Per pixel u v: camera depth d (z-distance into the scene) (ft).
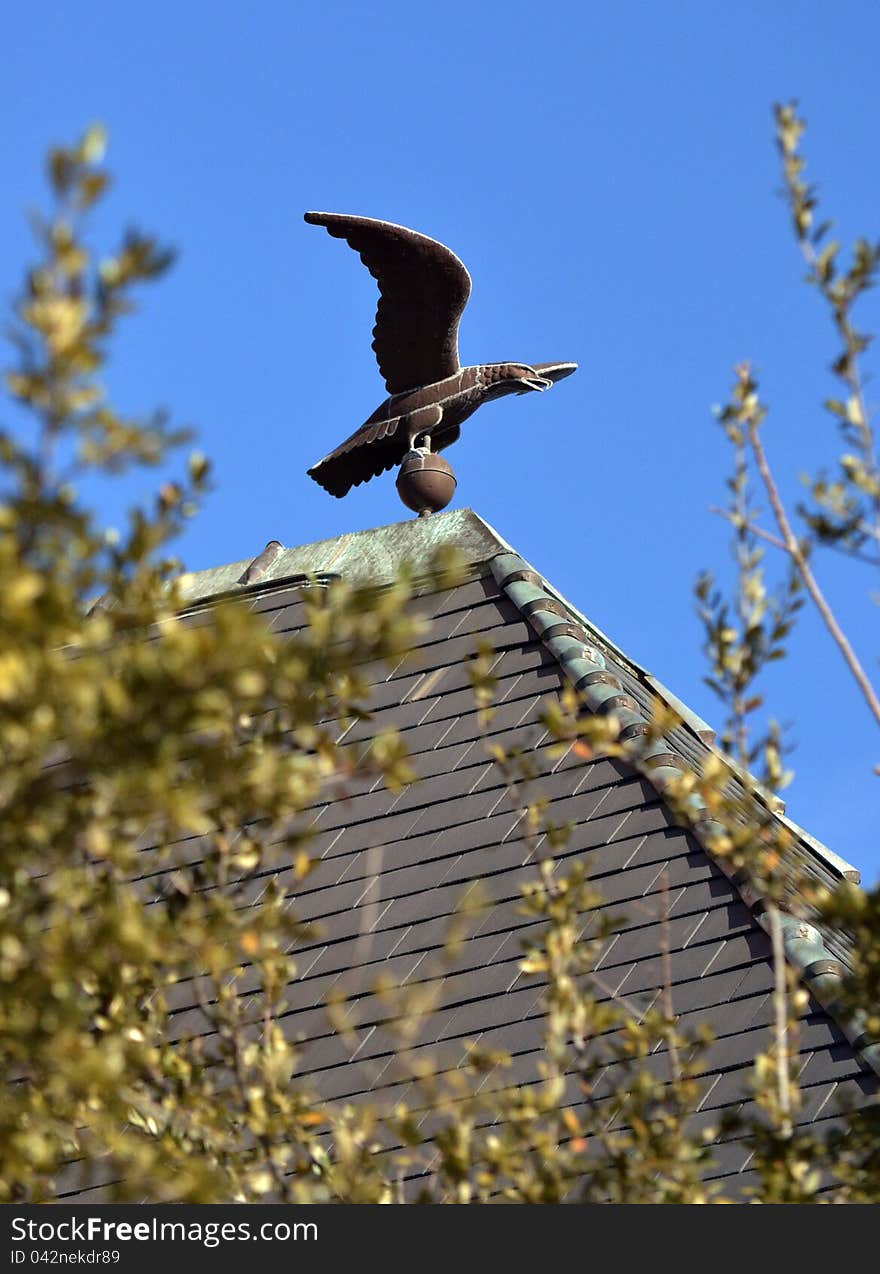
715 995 45.37
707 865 49.14
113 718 22.50
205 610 67.62
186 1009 49.42
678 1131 30.91
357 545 68.54
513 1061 44.98
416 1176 42.34
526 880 50.75
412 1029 29.81
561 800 53.06
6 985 23.71
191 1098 30.76
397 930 50.75
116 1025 29.14
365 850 53.98
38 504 22.49
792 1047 31.40
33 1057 24.23
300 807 25.91
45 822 22.97
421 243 69.46
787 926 46.19
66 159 21.33
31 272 21.53
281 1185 29.94
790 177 32.58
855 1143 31.24
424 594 63.67
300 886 53.36
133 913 24.67
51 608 22.12
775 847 33.12
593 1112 31.30
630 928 48.14
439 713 58.18
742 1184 39.86
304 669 24.91
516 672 58.80
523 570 62.95
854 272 31.78
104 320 21.90
